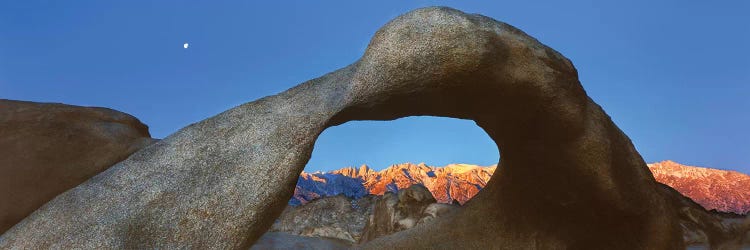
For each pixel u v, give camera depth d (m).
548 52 4.01
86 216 2.97
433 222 5.41
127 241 2.91
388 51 3.53
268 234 6.44
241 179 3.15
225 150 3.24
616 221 4.64
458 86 3.73
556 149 4.27
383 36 3.60
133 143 4.02
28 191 3.61
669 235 4.73
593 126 4.24
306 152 3.30
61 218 2.98
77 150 3.82
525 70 3.84
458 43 3.57
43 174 3.67
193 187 3.10
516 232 4.92
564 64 4.08
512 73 3.80
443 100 3.86
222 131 3.32
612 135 4.42
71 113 4.00
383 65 3.52
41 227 2.96
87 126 3.98
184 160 3.20
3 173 3.59
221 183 3.12
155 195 3.05
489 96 3.92
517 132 4.29
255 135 3.30
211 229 3.02
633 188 4.52
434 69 3.57
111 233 2.91
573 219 4.75
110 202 3.03
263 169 3.18
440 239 5.16
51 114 3.91
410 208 8.62
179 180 3.12
